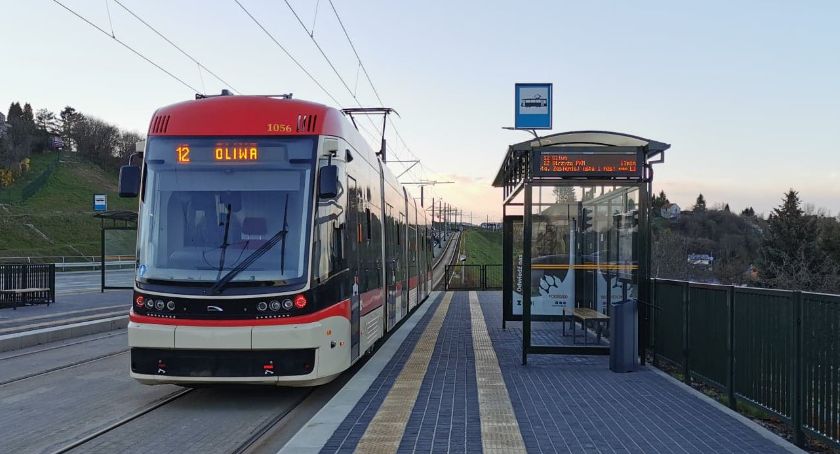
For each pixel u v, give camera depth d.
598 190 11.88
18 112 103.88
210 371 7.84
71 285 33.03
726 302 8.17
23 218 68.44
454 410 7.62
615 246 11.50
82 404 8.40
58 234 68.62
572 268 12.32
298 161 8.48
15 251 57.81
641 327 10.82
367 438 6.43
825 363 5.96
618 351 10.21
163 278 8.04
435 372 10.27
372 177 12.06
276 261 8.08
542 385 9.16
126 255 55.88
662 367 10.98
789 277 61.09
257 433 7.06
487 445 6.21
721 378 8.35
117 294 25.92
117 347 13.53
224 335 7.78
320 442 6.27
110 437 6.88
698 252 76.94
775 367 6.90
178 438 6.85
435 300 27.36
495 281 40.00
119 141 111.56
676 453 5.96
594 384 9.23
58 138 104.06
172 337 7.84
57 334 14.52
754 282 65.31
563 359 11.62
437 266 72.00
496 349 12.99
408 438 6.44
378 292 12.30
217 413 7.98
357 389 8.84
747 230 82.31
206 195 8.38
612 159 10.67
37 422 7.48
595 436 6.52
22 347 13.36
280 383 7.92
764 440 6.37
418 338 14.85
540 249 12.36
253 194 8.38
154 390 9.28
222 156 8.51
